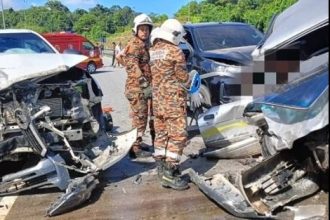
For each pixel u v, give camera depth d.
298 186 4.23
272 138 3.98
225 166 5.58
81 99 5.04
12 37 7.80
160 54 4.81
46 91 4.80
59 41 22.34
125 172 5.61
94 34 78.62
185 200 4.61
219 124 5.75
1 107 4.62
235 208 4.07
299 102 3.60
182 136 4.86
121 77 18.88
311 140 3.69
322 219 3.67
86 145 5.40
